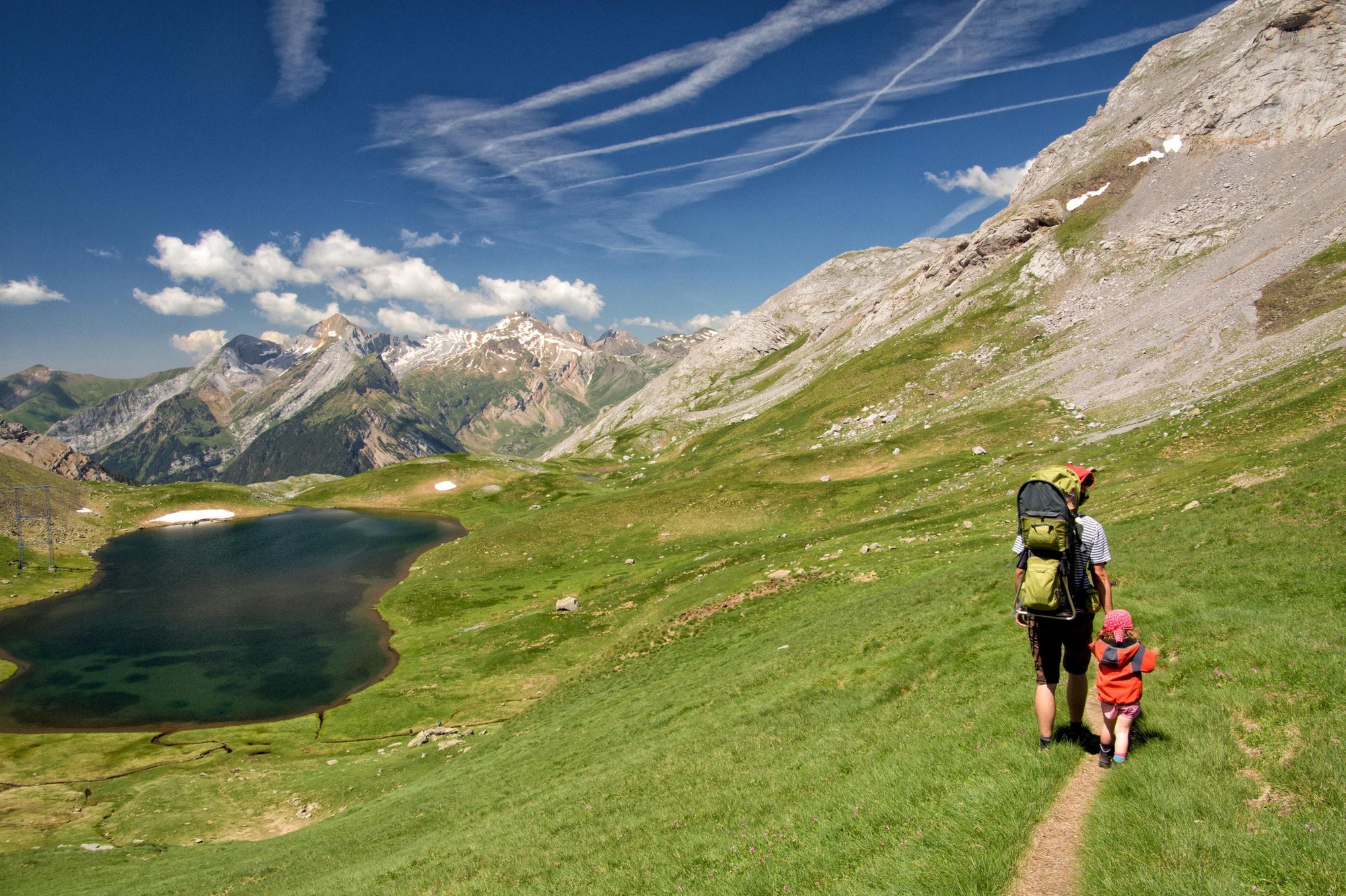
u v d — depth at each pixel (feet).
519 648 223.92
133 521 563.48
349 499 640.99
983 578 99.55
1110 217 539.29
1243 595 56.29
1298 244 348.79
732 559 233.55
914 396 458.50
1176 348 325.62
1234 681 37.09
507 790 90.84
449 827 81.51
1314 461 112.78
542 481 624.59
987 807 30.91
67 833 132.87
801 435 488.44
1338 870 21.40
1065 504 32.86
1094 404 319.06
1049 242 552.82
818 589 157.38
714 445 611.47
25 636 286.87
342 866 82.58
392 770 146.61
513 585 314.76
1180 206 495.82
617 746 91.50
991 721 42.34
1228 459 156.66
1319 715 30.35
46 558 425.28
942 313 584.81
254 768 164.25
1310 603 50.08
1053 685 34.32
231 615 311.47
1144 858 24.50
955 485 267.80
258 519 585.63
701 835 43.11
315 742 181.68
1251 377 249.75
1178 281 415.23
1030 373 404.16
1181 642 46.70
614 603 240.94
